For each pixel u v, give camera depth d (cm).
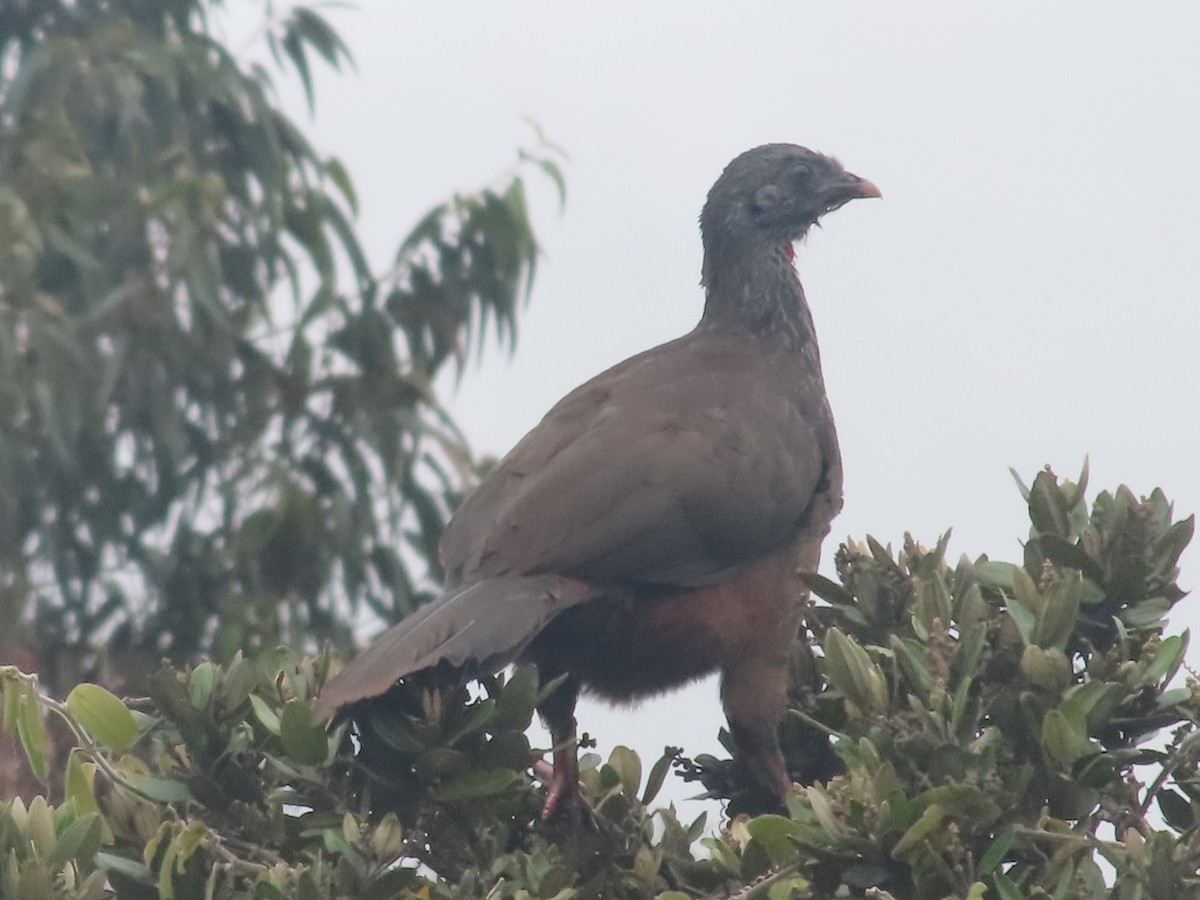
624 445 1131
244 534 1914
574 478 1107
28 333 1767
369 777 920
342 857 838
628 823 989
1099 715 866
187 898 838
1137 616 932
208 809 899
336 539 1916
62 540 1894
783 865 854
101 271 1839
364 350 1945
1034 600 903
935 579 923
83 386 1795
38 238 1798
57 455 1798
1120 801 889
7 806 833
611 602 1109
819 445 1229
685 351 1277
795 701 1108
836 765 1106
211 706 897
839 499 1233
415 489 1942
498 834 927
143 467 1909
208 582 1928
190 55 1920
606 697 1162
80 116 1880
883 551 1011
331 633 1920
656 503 1112
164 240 1884
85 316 1841
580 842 953
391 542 1936
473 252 1933
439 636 966
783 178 1355
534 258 1938
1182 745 879
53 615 1917
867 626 1004
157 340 1864
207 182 1856
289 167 1984
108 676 1884
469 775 909
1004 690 876
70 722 887
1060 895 793
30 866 784
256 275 1942
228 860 854
